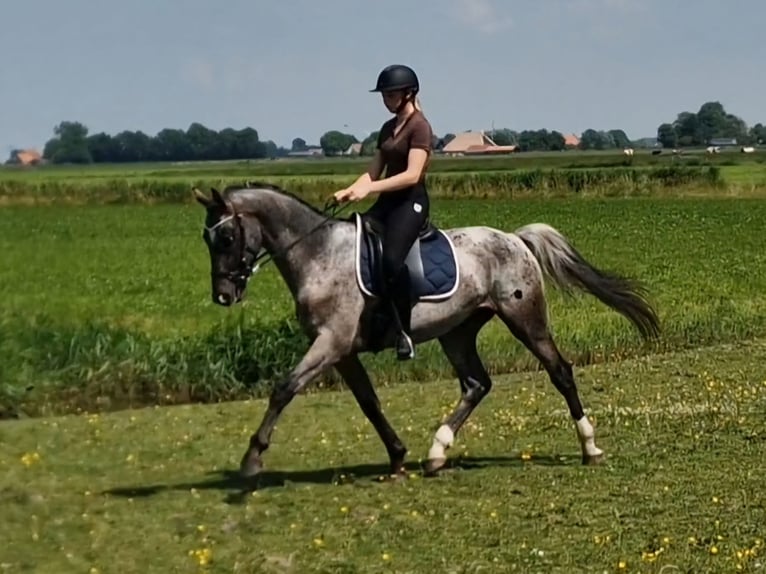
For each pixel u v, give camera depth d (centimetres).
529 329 1006
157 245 3766
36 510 888
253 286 2436
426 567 745
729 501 876
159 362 1444
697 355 1619
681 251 3316
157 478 1002
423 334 962
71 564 762
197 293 2425
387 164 946
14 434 1182
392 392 1405
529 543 787
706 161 10288
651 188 6419
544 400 1329
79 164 11850
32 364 1418
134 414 1298
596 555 757
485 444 1116
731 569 721
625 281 1047
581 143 17925
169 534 827
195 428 1213
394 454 976
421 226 937
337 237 922
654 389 1374
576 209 5238
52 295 2372
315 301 909
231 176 8319
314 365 905
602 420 1205
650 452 1053
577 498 898
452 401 1334
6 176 8488
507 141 15000
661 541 779
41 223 4759
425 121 929
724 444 1074
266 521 855
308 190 5762
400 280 925
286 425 1228
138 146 12875
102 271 2967
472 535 809
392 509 880
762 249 3362
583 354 1650
